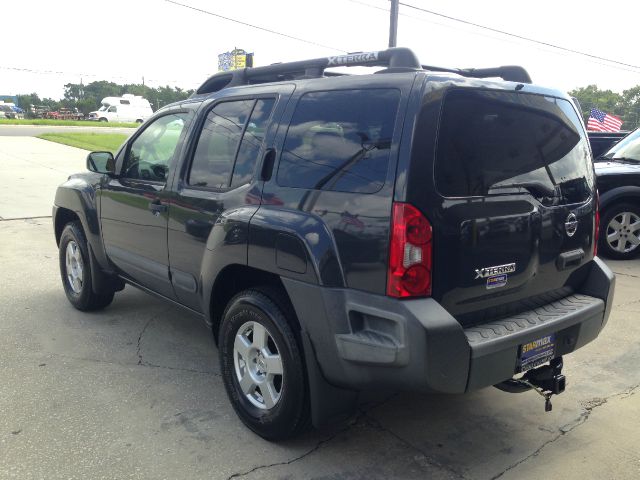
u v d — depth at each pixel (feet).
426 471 9.75
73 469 9.59
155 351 14.57
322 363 9.36
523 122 9.90
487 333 9.09
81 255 16.63
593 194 11.51
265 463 9.90
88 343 15.01
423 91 8.57
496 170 9.36
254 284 11.21
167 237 12.92
